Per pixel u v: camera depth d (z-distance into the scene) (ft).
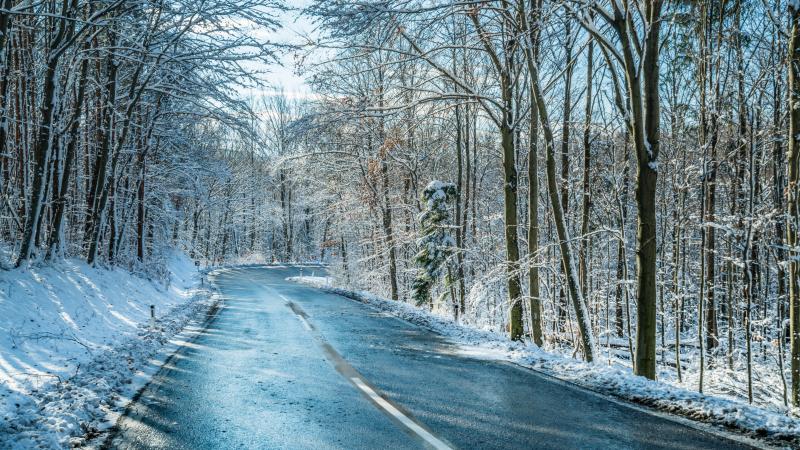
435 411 21.88
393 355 35.86
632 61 31.65
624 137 67.21
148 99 79.46
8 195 55.72
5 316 35.37
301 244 241.14
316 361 33.47
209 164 96.73
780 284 52.16
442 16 35.22
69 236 76.64
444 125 86.17
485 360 34.19
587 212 57.11
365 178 88.89
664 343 61.93
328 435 18.79
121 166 80.38
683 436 18.40
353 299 86.48
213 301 79.41
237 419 20.84
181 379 28.27
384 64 39.86
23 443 17.04
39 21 53.26
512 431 19.11
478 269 77.82
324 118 43.91
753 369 44.83
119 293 60.39
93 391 24.63
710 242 55.77
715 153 44.09
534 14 34.37
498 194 107.24
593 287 76.59
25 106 59.31
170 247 145.28
